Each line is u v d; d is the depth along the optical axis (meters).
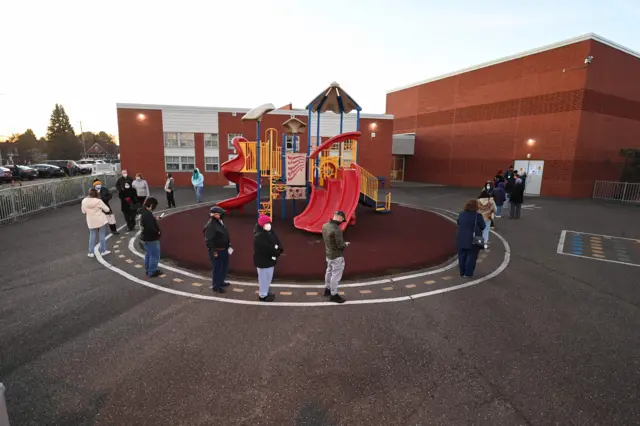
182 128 25.98
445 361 4.29
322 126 27.75
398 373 4.04
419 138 32.84
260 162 13.14
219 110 26.22
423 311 5.70
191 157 26.42
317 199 12.52
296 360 4.28
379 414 3.40
